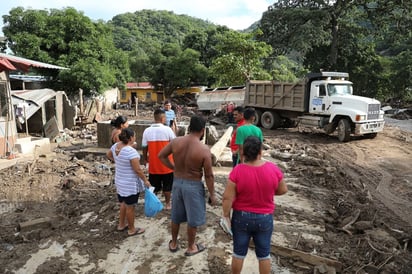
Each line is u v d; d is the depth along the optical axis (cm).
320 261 426
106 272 413
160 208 472
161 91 4872
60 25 2355
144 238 489
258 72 2883
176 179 416
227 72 2847
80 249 468
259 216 327
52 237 512
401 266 444
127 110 3666
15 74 2647
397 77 3819
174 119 962
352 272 425
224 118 2200
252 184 321
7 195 746
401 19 3269
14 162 993
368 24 4219
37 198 729
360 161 1089
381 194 771
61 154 1138
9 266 434
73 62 2341
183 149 405
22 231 551
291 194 704
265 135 1599
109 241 486
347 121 1402
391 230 560
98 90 2400
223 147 991
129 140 471
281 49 3494
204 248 453
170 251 451
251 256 435
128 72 3406
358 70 3806
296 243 479
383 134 1603
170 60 4247
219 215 564
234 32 2908
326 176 841
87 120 2070
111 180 807
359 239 505
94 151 1123
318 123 1498
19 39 2208
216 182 743
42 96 1653
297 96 1608
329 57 3625
